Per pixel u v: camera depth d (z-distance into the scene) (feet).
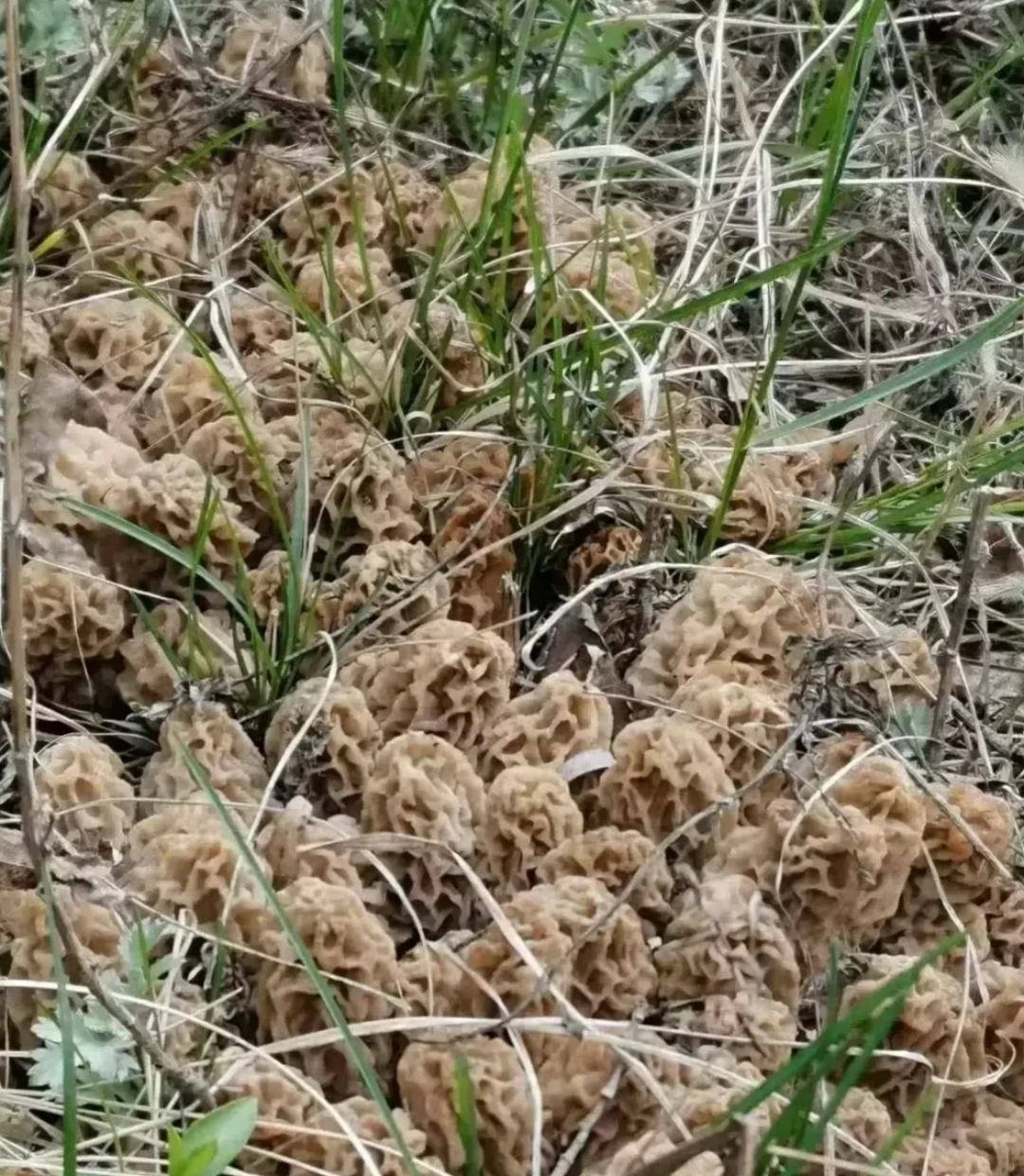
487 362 7.67
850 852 5.21
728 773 5.77
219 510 6.36
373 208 8.08
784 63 11.30
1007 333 9.38
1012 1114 5.32
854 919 5.42
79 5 8.37
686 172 10.24
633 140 10.09
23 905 5.00
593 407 7.89
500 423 7.63
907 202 10.10
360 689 5.98
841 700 6.25
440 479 7.13
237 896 5.08
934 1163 4.94
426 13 9.12
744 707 5.80
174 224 8.10
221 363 7.45
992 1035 5.43
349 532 6.79
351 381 7.23
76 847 5.33
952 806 5.73
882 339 9.65
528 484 7.24
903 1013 5.02
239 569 6.22
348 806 5.73
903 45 10.64
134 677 6.25
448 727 5.82
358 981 4.87
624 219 8.86
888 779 5.48
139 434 7.02
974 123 11.02
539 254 7.34
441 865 5.32
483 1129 4.59
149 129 8.35
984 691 7.23
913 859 5.57
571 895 5.07
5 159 8.04
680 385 8.45
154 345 7.27
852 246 10.02
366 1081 4.20
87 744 5.67
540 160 8.54
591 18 10.38
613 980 4.99
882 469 8.58
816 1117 4.68
